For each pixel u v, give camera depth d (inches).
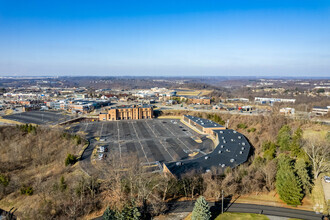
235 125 7116.1
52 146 5398.6
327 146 3860.7
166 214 2815.0
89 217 2822.3
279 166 3403.1
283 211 2856.8
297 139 4404.5
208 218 2437.3
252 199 3149.6
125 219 2465.6
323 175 3580.2
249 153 4776.1
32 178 4033.0
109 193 3129.9
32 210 2970.0
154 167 4347.9
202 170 3609.7
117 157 4820.4
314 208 2913.4
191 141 6058.1
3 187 3602.4
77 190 3063.5
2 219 2930.6
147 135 6668.3
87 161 4655.5
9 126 6505.9
